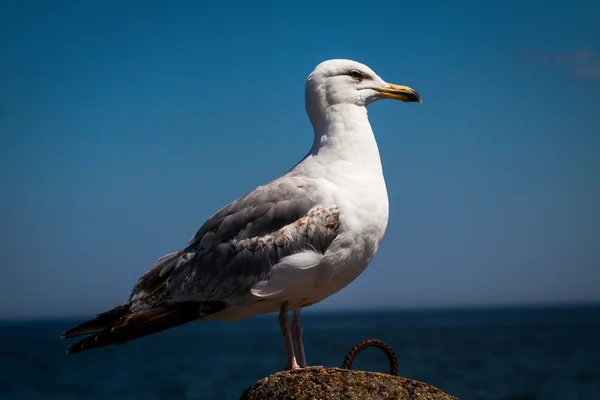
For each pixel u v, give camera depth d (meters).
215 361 56.38
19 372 50.59
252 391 5.45
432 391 5.29
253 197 6.34
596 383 33.78
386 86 6.82
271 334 127.50
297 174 6.50
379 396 5.21
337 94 6.64
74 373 48.47
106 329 6.12
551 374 38.25
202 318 6.44
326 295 6.38
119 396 33.72
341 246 6.09
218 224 6.44
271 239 6.11
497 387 32.78
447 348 63.94
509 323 148.00
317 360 51.50
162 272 6.51
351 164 6.39
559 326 122.56
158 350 77.50
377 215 6.27
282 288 6.08
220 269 6.23
